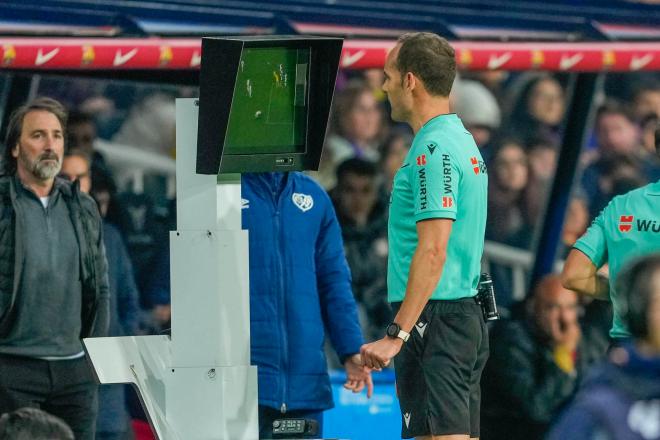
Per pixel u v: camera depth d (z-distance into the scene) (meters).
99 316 19.92
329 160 28.08
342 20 24.38
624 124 29.17
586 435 11.09
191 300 14.89
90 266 19.72
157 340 15.07
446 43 16.88
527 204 28.28
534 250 28.33
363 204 27.89
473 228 16.78
